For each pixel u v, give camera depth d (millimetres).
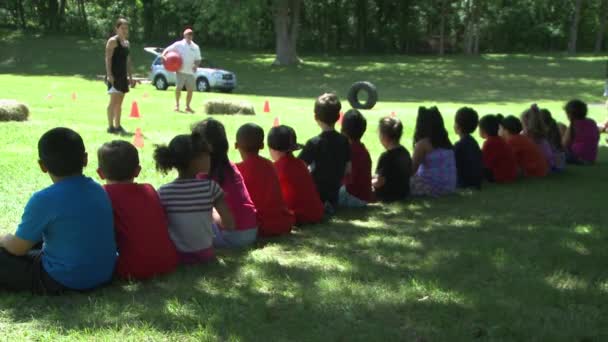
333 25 45781
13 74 25859
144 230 3857
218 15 28625
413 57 41938
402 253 4574
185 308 3412
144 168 7070
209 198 4246
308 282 3887
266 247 4703
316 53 44312
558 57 42188
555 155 8383
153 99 15859
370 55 43688
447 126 12312
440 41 45156
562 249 4676
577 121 9234
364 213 5910
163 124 10664
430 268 4203
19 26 42344
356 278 4004
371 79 29047
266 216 4953
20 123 9797
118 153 3885
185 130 10109
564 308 3533
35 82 20453
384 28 46375
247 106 13078
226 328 3156
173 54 12516
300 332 3143
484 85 26594
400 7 45750
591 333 3166
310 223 5434
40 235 3488
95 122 10469
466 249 4680
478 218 5742
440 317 3361
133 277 3822
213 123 4645
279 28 34000
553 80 28547
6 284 3562
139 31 41719
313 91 24062
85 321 3205
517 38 48219
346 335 3104
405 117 13656
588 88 25219
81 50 35594
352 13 45625
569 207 6227
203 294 3641
